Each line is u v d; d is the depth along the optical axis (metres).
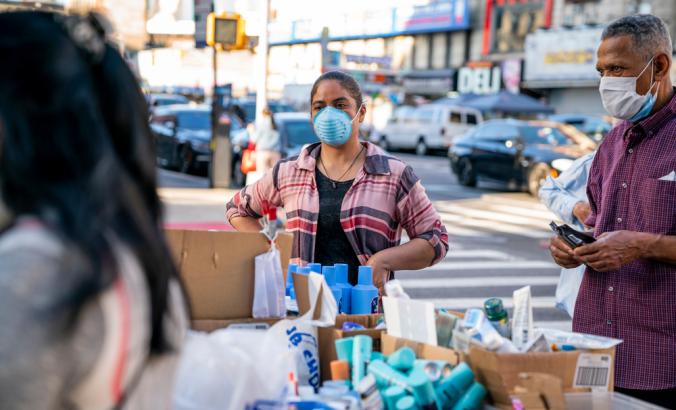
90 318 1.12
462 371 2.17
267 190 3.72
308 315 2.58
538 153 18.83
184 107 23.41
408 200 3.51
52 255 1.10
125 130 1.25
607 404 2.27
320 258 3.55
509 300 8.69
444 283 9.66
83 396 1.15
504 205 17.55
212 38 14.82
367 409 2.15
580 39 35.06
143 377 1.27
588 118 30.44
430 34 45.34
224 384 1.84
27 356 1.06
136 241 1.21
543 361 2.22
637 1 33.28
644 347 3.10
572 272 3.45
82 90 1.18
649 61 3.07
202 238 2.52
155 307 1.25
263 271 2.56
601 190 3.32
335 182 3.56
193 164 20.42
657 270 3.08
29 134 1.14
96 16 1.29
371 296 3.06
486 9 41.44
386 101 40.09
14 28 1.19
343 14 50.38
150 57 28.08
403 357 2.24
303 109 29.44
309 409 2.05
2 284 1.07
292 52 52.97
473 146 20.61
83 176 1.16
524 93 38.88
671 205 3.04
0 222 1.15
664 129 3.12
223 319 2.54
